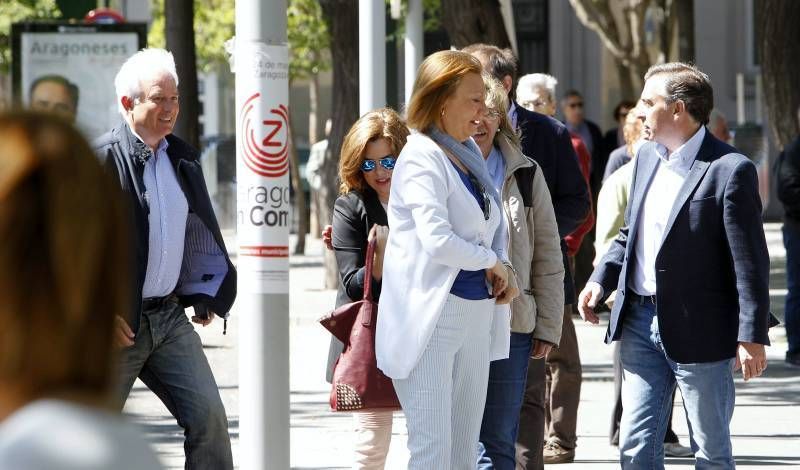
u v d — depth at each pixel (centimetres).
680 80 1130
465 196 1062
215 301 1145
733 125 7212
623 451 1178
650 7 6469
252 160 1162
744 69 7638
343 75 4038
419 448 1052
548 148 1442
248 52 1159
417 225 1040
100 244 335
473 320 1075
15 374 328
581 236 1728
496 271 1068
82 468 314
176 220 1122
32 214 328
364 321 1206
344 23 4025
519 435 1395
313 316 3316
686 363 1130
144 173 1112
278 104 1162
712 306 1130
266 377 1170
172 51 3180
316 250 5619
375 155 1246
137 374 1125
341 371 1203
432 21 6069
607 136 3469
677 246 1130
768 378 2445
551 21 7962
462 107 1064
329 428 1988
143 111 1105
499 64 1434
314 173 4619
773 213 7181
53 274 329
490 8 3067
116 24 3122
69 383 332
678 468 1667
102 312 336
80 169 333
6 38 5178
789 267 2550
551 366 1681
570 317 1656
